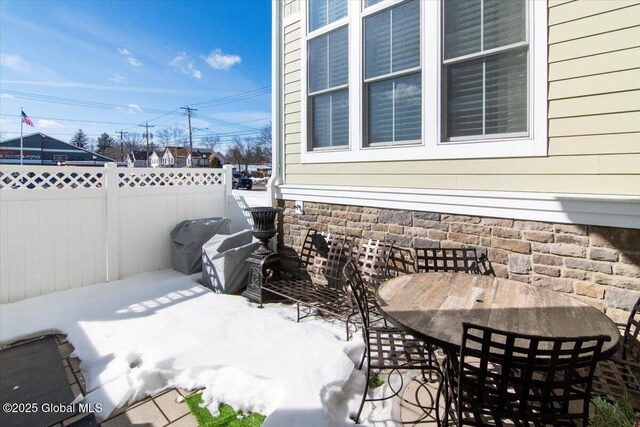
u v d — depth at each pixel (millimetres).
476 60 3129
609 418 1414
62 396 2377
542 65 2736
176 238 5379
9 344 3146
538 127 2773
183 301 4078
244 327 3334
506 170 2953
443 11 3285
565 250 2680
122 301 4059
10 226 4055
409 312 1916
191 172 5848
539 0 2734
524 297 2158
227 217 6312
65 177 4477
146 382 2436
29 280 4195
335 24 4195
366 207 3932
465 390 1613
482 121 3121
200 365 2613
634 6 2391
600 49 2512
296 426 1968
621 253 2463
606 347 1555
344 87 4164
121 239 5008
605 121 2512
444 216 3322
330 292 3773
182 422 2121
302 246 4598
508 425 1782
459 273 2697
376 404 2254
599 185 2547
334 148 4336
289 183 4875
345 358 2678
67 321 3504
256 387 2381
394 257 3676
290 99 4820
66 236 4484
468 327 1449
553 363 1404
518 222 2893
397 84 3688
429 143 3406
